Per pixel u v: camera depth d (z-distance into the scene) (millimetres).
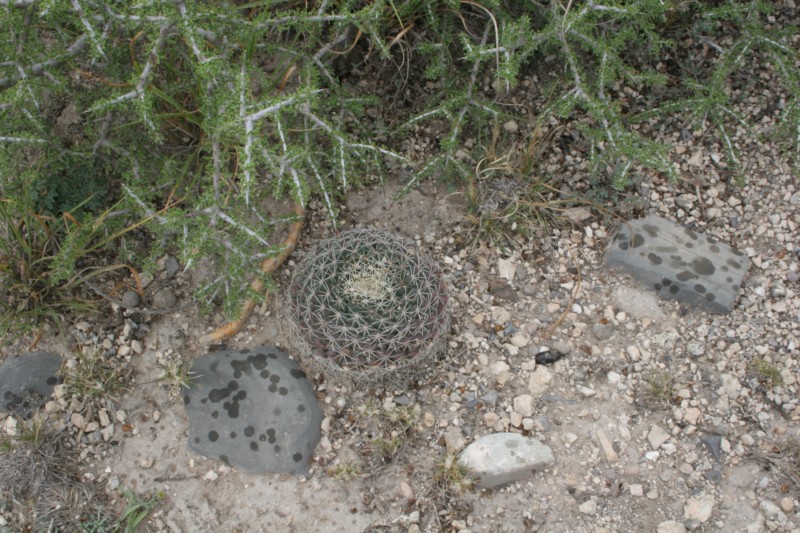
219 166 866
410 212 999
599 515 906
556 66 1029
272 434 920
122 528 905
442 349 940
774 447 919
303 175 881
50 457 915
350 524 906
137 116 927
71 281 941
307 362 946
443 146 947
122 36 919
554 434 929
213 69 831
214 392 933
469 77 999
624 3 967
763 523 898
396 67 1021
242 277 886
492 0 937
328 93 990
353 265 854
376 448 922
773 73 1038
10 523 905
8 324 929
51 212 946
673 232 986
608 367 951
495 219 985
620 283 978
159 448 926
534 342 958
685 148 1022
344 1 923
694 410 932
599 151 1012
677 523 899
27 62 866
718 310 963
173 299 966
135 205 899
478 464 910
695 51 1038
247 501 913
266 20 884
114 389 935
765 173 1013
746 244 992
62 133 977
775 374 934
